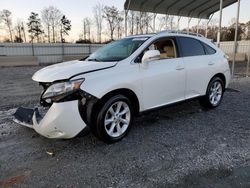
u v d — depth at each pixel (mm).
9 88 9172
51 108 3322
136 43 4398
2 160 3307
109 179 2826
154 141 3875
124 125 3980
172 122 4789
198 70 5070
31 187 2691
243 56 23797
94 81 3494
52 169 3064
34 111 3562
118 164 3162
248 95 7359
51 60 29516
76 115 3369
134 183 2738
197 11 18172
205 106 5660
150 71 4172
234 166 3062
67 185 2721
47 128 3330
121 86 3740
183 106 5941
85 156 3395
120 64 3877
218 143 3768
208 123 4715
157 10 16938
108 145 3744
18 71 16469
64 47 30047
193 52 5133
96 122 3574
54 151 3561
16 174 2957
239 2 11414
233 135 4090
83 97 3402
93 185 2713
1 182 2789
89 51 31812
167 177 2844
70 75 3420
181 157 3322
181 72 4691
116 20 53219
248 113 5379
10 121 4875
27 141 3916
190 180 2773
